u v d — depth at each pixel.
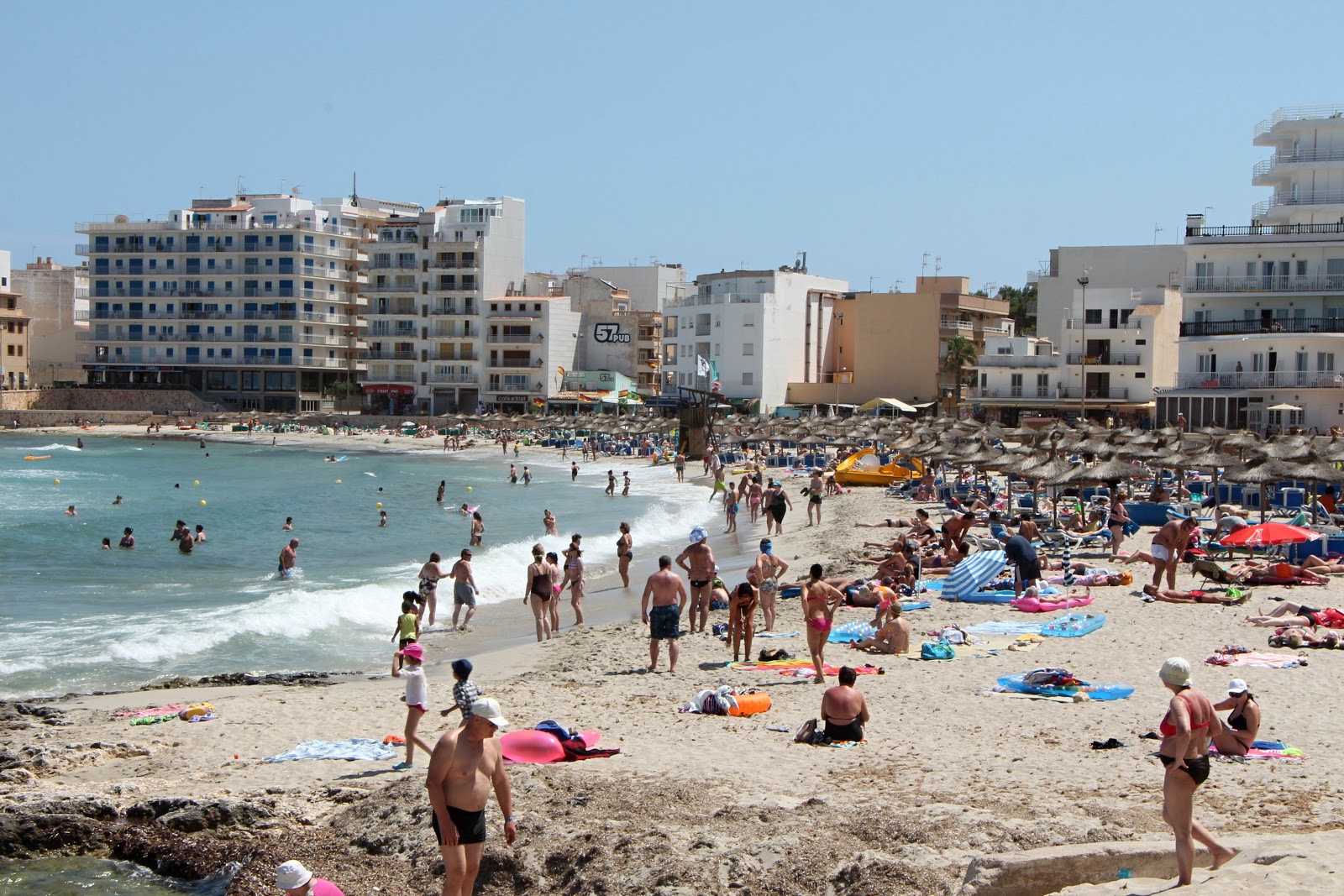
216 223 133.88
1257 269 69.94
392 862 11.77
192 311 133.25
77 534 45.19
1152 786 12.24
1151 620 22.11
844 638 21.58
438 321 129.00
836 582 25.73
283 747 15.92
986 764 13.34
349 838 12.39
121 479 76.38
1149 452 42.25
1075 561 29.42
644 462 93.00
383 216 142.75
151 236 134.00
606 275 144.62
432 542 44.28
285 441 117.56
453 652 24.27
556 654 22.92
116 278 134.75
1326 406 64.94
